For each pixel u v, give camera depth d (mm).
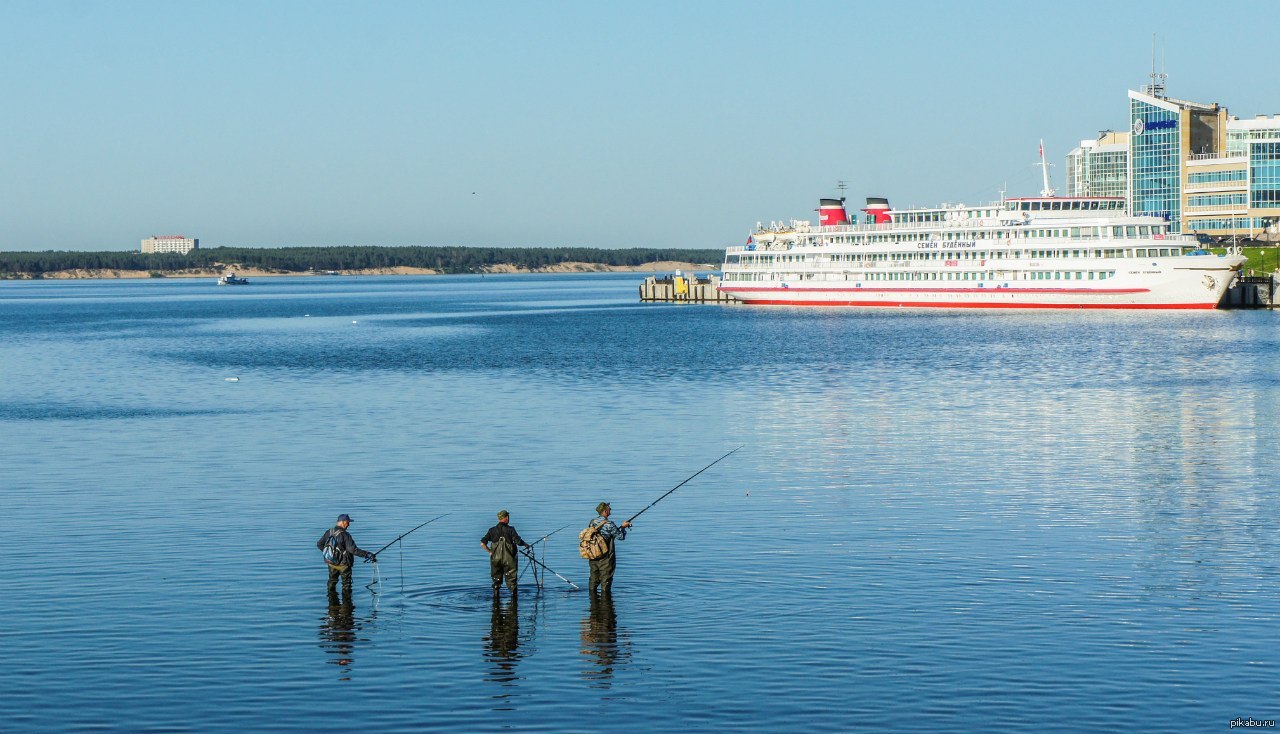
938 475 59781
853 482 57969
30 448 72062
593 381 112500
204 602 38000
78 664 32281
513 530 38594
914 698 29594
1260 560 41969
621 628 35094
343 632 35031
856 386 105438
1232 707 28875
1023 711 28781
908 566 41500
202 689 30609
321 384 113375
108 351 166500
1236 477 58531
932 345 153125
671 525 48438
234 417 87500
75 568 42188
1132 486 56312
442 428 79688
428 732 28078
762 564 41969
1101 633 34031
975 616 35688
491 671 31797
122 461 66562
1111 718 28328
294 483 59188
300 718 28828
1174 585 38844
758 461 64688
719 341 167125
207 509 52719
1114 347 144875
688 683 30750
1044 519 49031
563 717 28828
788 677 31047
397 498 55188
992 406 89438
